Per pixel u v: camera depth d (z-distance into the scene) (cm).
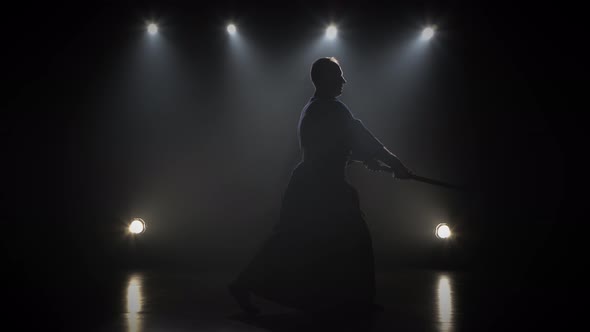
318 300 345
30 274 610
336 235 350
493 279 594
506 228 881
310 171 360
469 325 317
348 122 362
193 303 404
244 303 356
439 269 733
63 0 910
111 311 365
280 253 350
